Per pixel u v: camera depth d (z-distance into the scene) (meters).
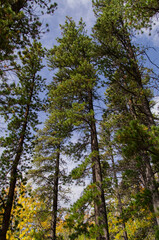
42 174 12.10
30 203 10.16
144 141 4.47
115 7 8.50
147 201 5.52
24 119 7.72
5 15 4.86
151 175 5.32
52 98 9.78
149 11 6.69
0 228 6.00
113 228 12.48
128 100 8.09
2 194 6.50
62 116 9.60
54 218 10.51
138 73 7.82
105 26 8.36
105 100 9.38
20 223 9.17
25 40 6.42
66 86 9.07
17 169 7.09
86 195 6.30
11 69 5.60
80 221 6.23
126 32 8.20
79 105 8.02
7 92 5.93
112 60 8.29
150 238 7.14
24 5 6.41
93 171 8.47
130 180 8.45
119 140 4.61
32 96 9.23
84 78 8.62
